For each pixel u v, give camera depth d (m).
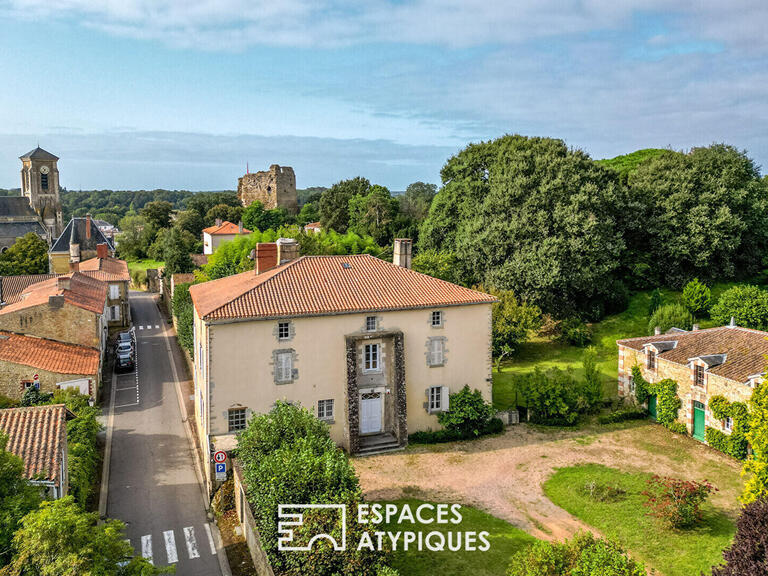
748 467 23.36
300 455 22.14
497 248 58.09
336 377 33.19
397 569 22.72
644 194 66.06
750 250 66.81
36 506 16.72
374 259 38.53
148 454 34.28
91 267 71.56
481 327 36.62
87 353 44.19
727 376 33.25
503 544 24.59
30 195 123.00
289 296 32.97
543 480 30.41
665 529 25.66
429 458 32.88
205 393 31.56
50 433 23.03
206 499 29.09
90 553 14.88
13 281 66.06
